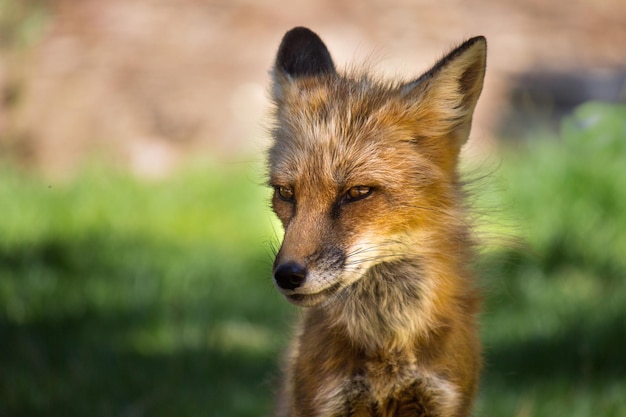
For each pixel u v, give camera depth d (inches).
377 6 847.7
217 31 821.9
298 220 263.9
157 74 775.1
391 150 272.4
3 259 499.5
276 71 308.3
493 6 876.0
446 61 278.8
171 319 447.8
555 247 514.3
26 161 680.4
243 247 566.9
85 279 493.7
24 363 388.5
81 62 782.5
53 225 546.9
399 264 277.7
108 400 362.6
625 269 505.4
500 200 452.1
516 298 467.2
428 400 279.6
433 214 276.2
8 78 762.2
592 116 585.3
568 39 837.8
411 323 278.5
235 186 627.5
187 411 362.6
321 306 282.4
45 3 848.3
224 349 422.3
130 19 837.2
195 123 719.7
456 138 286.8
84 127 714.8
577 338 413.4
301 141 276.2
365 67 400.5
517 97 750.5
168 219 584.4
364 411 283.4
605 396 364.2
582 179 554.9
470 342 286.5
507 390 374.6
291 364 295.3
